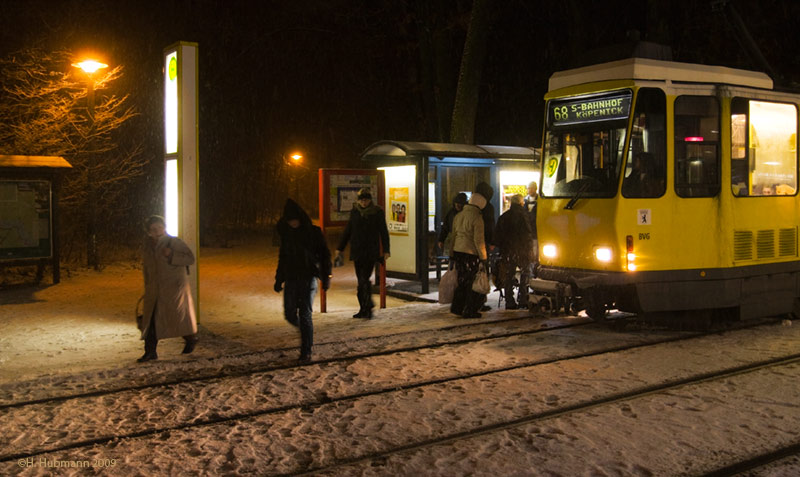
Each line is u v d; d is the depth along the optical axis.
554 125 9.43
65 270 16.81
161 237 7.80
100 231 21.30
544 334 9.06
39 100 17.34
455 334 9.05
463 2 20.00
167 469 4.69
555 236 9.29
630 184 8.53
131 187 22.39
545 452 4.94
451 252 10.39
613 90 8.73
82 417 5.80
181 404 6.14
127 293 13.46
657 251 8.62
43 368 7.53
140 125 21.94
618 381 6.75
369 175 11.92
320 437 5.29
